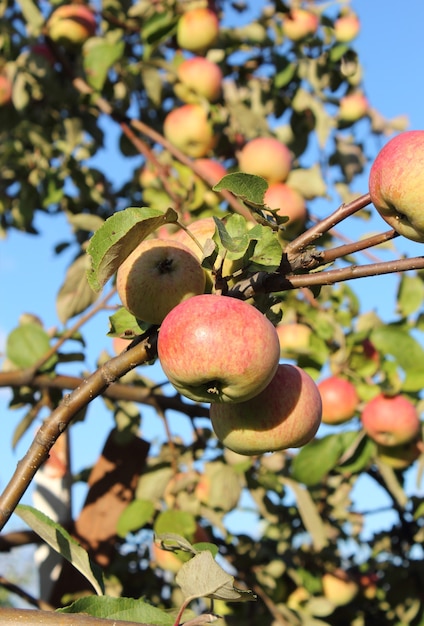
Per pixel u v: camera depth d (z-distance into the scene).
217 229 1.08
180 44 2.08
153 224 1.06
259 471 1.92
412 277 1.89
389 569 2.03
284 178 2.00
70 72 2.14
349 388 1.79
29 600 1.75
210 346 1.04
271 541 2.03
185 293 1.15
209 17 2.07
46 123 2.27
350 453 1.79
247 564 1.95
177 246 1.17
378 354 1.83
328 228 1.14
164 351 1.07
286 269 1.13
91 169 2.18
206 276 1.21
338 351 1.82
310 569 1.99
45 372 1.84
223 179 1.11
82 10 2.16
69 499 1.96
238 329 1.05
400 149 1.07
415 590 2.00
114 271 1.07
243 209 1.86
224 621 1.91
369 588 2.07
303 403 1.24
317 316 1.87
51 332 1.95
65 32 2.13
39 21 2.12
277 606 1.91
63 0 2.17
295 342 1.88
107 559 1.87
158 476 1.85
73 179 2.16
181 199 1.96
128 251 1.07
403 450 1.83
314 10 2.16
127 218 1.04
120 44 2.07
